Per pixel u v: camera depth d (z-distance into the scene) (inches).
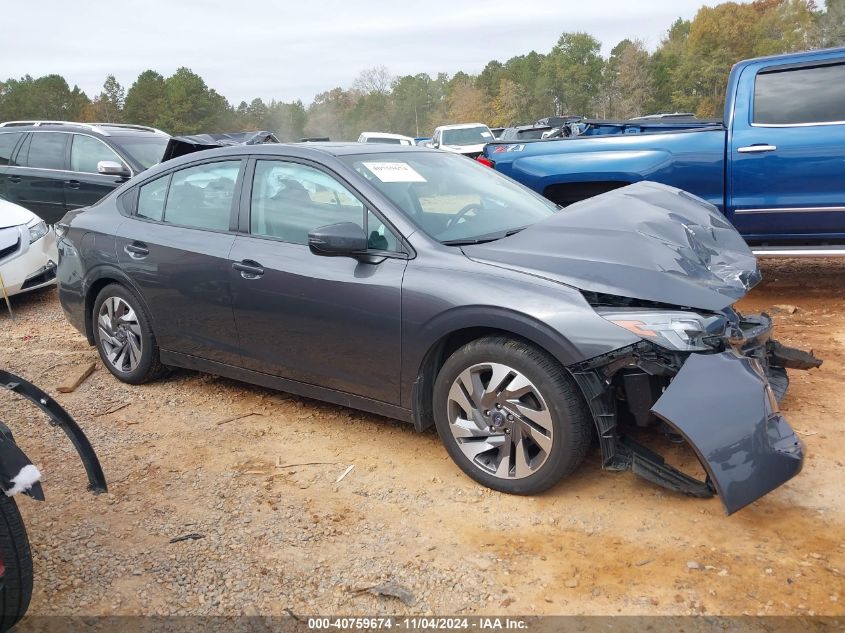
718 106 3570.4
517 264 132.3
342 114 5280.5
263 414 177.6
